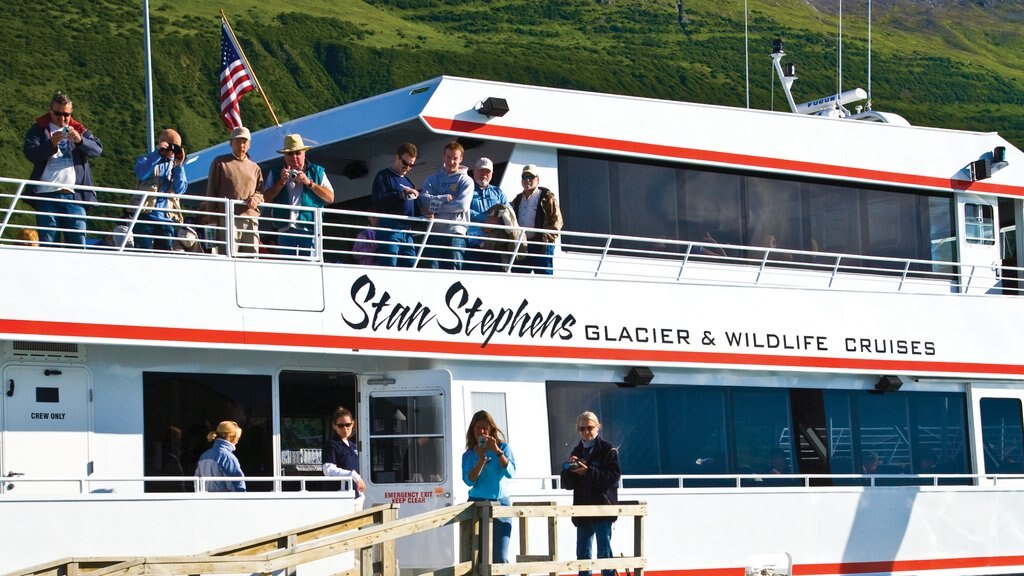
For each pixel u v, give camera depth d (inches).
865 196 1375.5
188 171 1382.9
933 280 1396.4
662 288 1176.8
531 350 1102.4
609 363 1137.4
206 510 943.0
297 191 1109.1
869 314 1290.6
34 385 943.7
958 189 1416.1
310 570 965.2
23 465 933.2
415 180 1284.4
